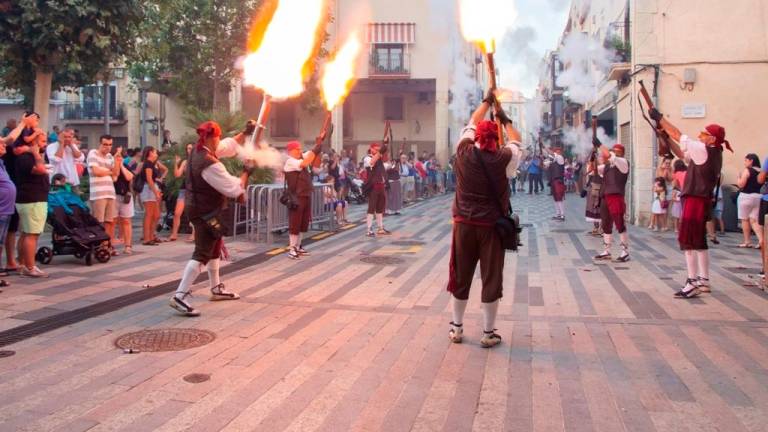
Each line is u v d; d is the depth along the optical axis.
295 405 4.21
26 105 19.88
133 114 32.16
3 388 4.45
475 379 4.73
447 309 6.87
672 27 14.68
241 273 8.96
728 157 14.44
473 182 5.43
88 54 11.16
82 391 4.41
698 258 7.71
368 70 28.34
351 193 23.36
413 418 4.03
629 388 4.56
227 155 6.79
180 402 4.24
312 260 10.16
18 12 10.37
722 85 14.50
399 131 31.86
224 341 5.61
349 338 5.74
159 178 12.25
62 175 9.38
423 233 14.09
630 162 15.99
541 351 5.43
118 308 6.75
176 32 20.45
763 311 6.79
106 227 9.95
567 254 10.88
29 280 8.07
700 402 4.29
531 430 3.86
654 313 6.73
